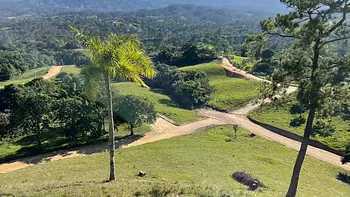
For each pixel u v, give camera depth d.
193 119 70.31
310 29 17.20
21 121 50.31
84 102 55.59
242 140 56.09
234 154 45.97
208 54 133.50
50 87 79.19
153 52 155.25
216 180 30.31
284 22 18.47
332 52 19.19
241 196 18.91
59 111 52.09
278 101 20.19
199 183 25.12
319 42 17.89
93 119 52.94
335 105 17.28
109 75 20.91
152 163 38.19
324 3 17.33
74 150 49.84
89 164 38.72
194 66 120.31
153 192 17.20
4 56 131.38
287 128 62.81
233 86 96.06
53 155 47.72
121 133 58.34
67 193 16.59
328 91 16.80
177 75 97.50
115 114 55.50
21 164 44.06
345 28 17.41
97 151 49.22
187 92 85.25
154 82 105.62
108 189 17.55
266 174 37.09
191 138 55.47
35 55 152.50
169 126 64.06
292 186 20.08
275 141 57.12
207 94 88.31
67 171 35.09
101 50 19.42
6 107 67.25
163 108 76.50
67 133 51.41
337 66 17.61
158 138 56.34
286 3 18.50
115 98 56.44
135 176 29.27
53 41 181.25
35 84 79.62
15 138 55.53
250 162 42.22
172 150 46.16
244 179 31.95
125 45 20.22
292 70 18.08
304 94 17.38
